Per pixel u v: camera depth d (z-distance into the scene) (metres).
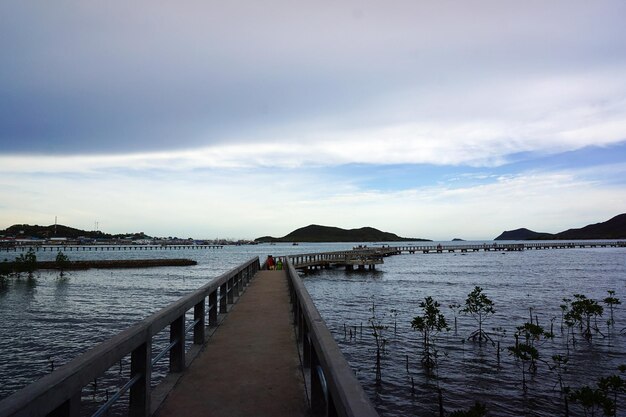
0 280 43.22
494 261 78.50
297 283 7.50
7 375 13.98
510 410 10.82
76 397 2.48
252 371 5.31
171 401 4.29
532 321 21.11
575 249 147.25
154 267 73.81
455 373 13.50
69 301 31.25
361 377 13.19
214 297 8.15
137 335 3.49
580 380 12.89
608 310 24.45
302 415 3.94
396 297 30.94
